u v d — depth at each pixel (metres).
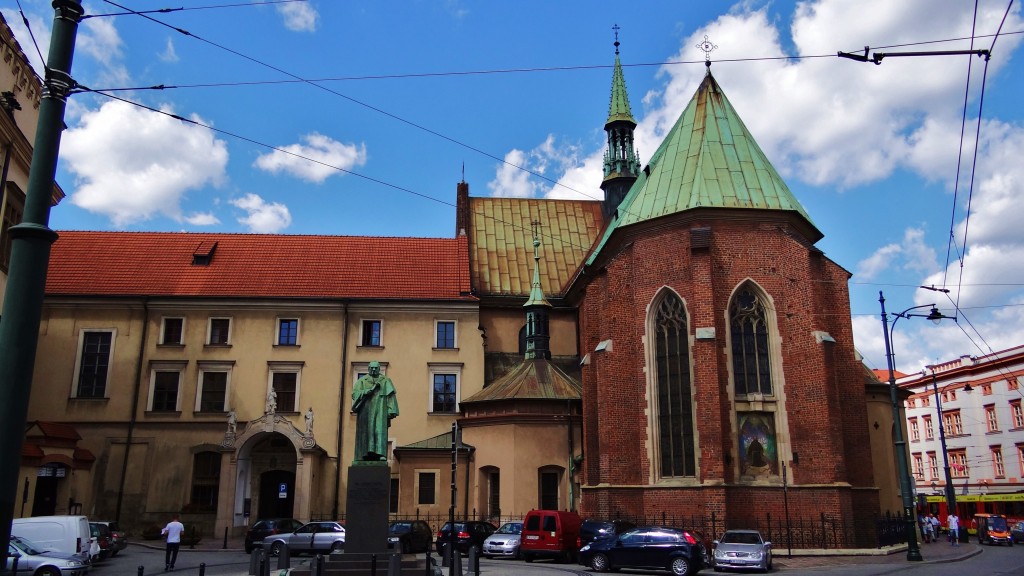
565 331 53.81
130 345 48.84
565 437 42.75
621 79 62.53
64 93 10.24
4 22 28.14
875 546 35.59
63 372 48.16
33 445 40.69
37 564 22.58
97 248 53.56
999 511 57.91
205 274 51.88
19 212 30.66
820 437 34.84
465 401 45.72
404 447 44.94
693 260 36.38
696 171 38.91
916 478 85.19
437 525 43.19
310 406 48.44
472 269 56.34
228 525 43.34
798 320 36.50
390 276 52.69
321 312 50.12
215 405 48.38
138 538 45.41
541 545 33.38
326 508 46.53
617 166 61.19
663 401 37.12
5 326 9.36
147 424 47.53
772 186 38.94
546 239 59.38
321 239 56.62
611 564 28.55
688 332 36.66
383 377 24.12
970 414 77.00
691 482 35.38
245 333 49.50
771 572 27.53
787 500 34.31
